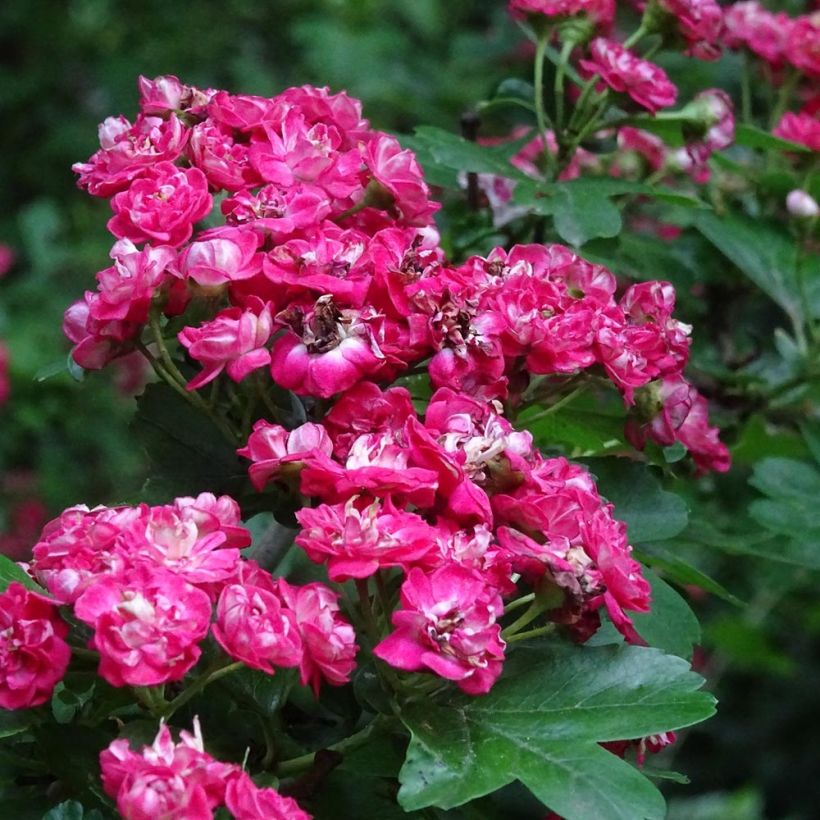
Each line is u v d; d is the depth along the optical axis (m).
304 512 0.34
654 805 0.33
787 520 0.46
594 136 0.46
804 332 0.51
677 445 0.40
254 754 0.36
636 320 0.38
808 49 0.49
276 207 0.37
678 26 0.44
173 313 0.36
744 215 0.48
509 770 0.33
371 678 0.35
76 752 0.36
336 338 0.35
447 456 0.34
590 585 0.34
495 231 0.45
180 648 0.32
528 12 0.43
